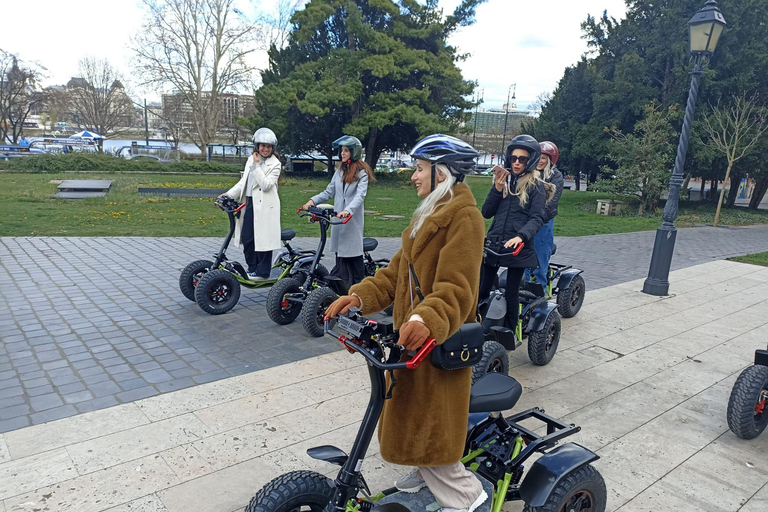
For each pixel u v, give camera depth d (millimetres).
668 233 7473
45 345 4867
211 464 3107
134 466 3059
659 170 18172
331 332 2021
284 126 28953
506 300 4375
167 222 12820
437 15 29281
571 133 22344
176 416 3650
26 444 3242
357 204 5430
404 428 2025
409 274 2086
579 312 6672
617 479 3162
